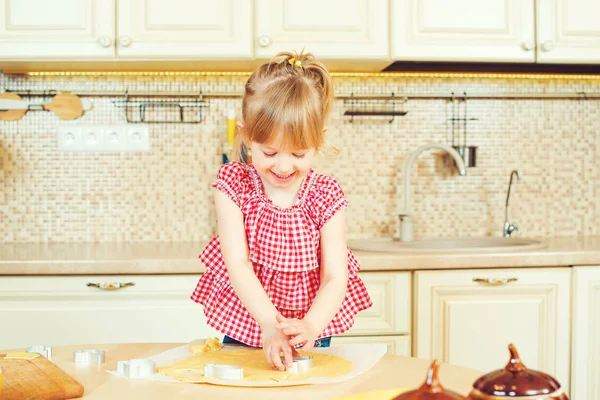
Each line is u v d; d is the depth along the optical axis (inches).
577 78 102.8
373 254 81.0
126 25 86.1
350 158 101.0
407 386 35.8
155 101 98.9
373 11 88.5
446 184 102.3
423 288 80.6
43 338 78.8
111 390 35.1
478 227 102.4
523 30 90.7
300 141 43.4
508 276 81.7
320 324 43.0
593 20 91.7
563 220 103.0
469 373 38.5
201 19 86.5
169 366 39.9
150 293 79.3
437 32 89.5
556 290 82.5
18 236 98.6
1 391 32.2
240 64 91.6
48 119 98.2
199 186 100.0
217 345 46.1
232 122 96.7
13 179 98.3
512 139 102.5
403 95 100.7
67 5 86.2
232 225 49.6
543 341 82.5
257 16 87.0
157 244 96.1
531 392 22.9
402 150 101.5
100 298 79.2
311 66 48.0
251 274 47.4
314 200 51.1
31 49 85.9
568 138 103.0
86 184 99.0
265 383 35.8
